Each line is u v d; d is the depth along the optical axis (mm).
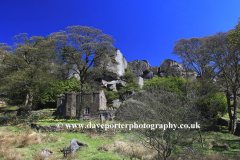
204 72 25016
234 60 19438
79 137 14812
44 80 24703
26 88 23531
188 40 28484
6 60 24844
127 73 59156
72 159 9852
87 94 33969
